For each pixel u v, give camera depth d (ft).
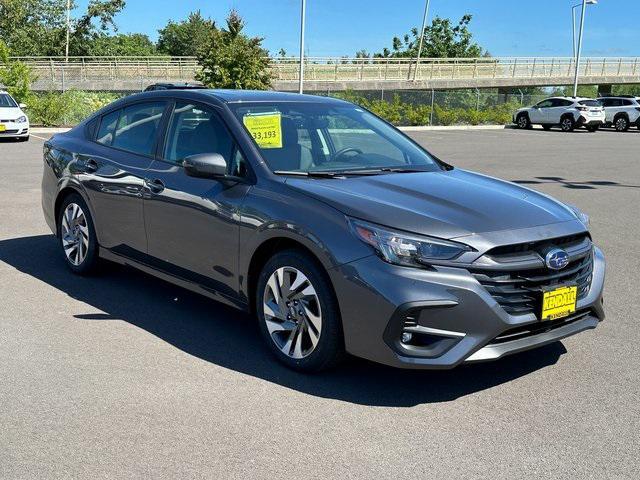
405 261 12.33
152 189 16.96
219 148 15.99
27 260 22.31
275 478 10.28
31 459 10.66
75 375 13.73
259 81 103.81
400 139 18.19
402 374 14.15
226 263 15.19
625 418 12.44
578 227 13.88
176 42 347.36
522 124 128.47
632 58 194.80
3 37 226.17
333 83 157.28
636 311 18.78
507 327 12.50
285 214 13.79
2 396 12.75
